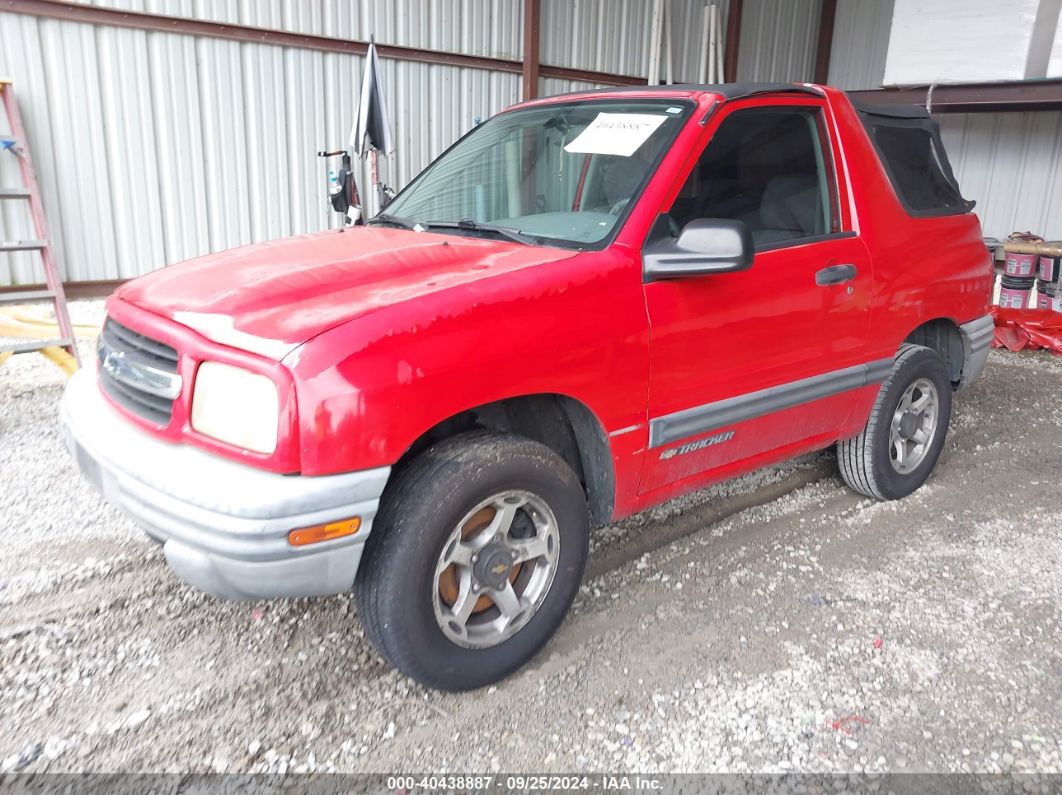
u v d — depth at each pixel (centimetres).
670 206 296
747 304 310
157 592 317
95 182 732
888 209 378
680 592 330
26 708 251
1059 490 443
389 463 226
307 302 241
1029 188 1055
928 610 320
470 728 249
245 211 825
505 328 246
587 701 263
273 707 256
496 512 259
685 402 299
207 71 770
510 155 357
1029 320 800
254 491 212
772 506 415
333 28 838
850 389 366
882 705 263
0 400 537
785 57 1346
